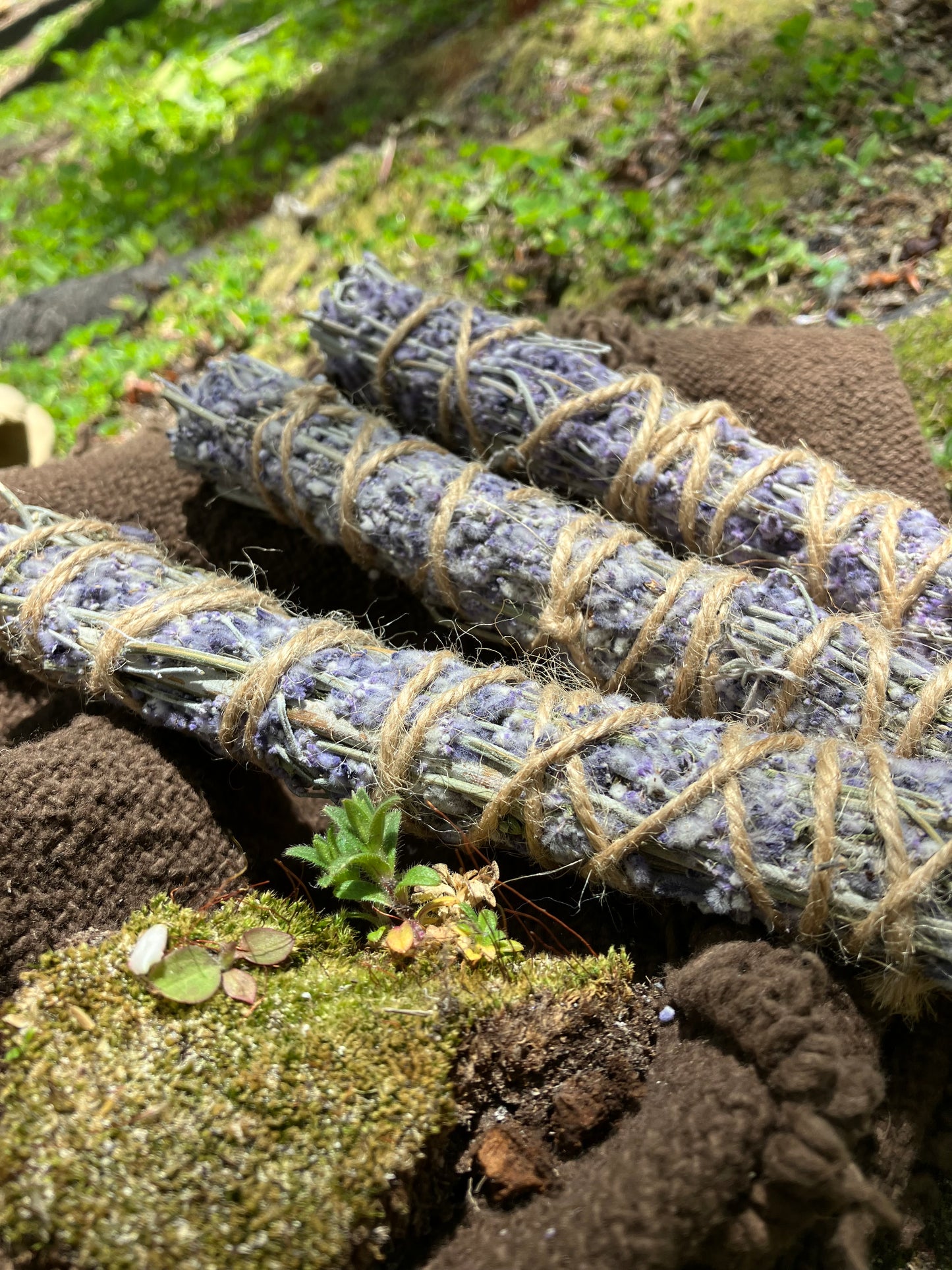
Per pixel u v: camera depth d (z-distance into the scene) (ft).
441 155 1.28
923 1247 0.54
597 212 1.06
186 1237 0.45
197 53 1.95
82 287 1.28
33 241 1.54
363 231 1.20
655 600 0.61
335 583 0.80
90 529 0.69
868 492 0.67
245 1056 0.50
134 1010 0.52
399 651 0.62
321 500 0.70
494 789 0.56
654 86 1.19
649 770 0.54
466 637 0.73
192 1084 0.49
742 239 1.02
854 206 1.02
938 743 0.55
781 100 1.10
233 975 0.53
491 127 1.30
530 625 0.66
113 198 1.60
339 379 0.81
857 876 0.50
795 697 0.58
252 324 1.12
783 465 0.66
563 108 1.24
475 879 0.58
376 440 0.71
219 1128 0.48
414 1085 0.50
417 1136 0.48
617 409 0.69
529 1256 0.45
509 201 1.11
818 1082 0.46
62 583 0.65
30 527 0.69
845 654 0.58
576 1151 0.51
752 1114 0.46
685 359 0.82
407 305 0.76
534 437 0.70
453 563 0.66
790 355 0.82
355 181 1.28
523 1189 0.50
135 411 1.07
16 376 1.17
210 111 1.74
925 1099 0.54
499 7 1.49
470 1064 0.52
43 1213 0.45
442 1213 0.51
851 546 0.63
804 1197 0.46
